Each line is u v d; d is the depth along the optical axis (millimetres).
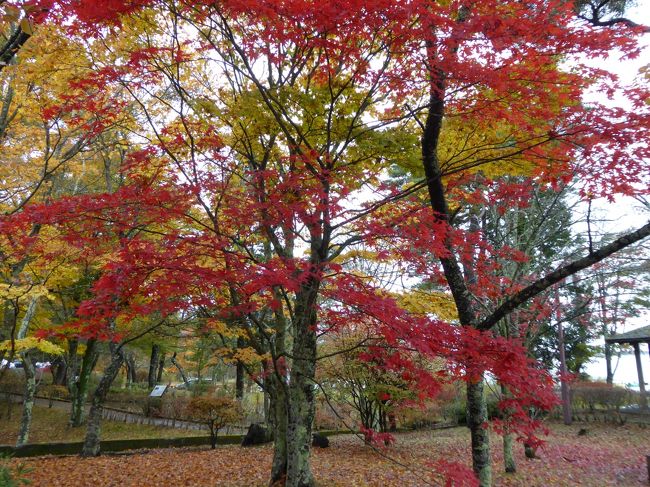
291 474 4328
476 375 3660
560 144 4605
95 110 5484
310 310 4676
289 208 3865
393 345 3754
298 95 4199
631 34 4012
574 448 12539
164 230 5219
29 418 11680
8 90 8273
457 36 3707
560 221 9914
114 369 11648
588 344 23188
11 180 10195
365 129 4465
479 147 5191
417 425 17297
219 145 4758
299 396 4852
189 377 40750
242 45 4488
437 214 4562
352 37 3932
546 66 4516
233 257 3807
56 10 4180
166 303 4039
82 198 3865
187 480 8539
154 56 4941
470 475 3521
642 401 18516
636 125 3953
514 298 4465
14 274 8625
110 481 8539
